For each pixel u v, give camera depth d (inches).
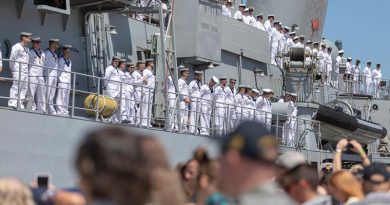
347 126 1740.9
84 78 1171.9
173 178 217.2
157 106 1267.2
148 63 1258.6
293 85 1708.9
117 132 213.0
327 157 1585.9
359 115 1998.0
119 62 1189.7
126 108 1197.1
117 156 206.8
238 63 1600.6
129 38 1283.2
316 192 379.9
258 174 237.1
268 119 1528.1
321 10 2143.2
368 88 2327.8
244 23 1619.1
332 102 1828.2
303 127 1605.6
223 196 289.3
